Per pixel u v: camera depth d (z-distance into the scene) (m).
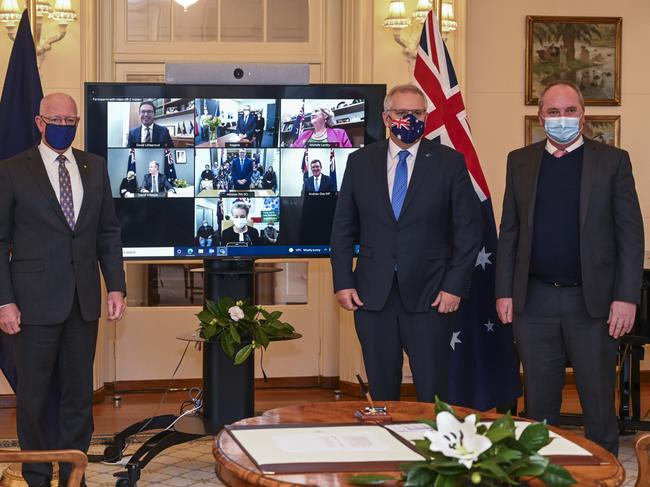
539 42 6.79
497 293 3.76
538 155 3.67
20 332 3.72
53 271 3.71
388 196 3.72
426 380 3.71
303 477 1.86
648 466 2.21
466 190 3.74
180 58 6.53
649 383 6.95
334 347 6.71
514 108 6.80
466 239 3.72
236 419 4.30
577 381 3.64
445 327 3.75
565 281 3.58
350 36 6.36
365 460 1.97
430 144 3.79
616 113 6.87
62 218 3.73
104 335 6.34
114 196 4.31
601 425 3.62
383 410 2.44
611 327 3.54
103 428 5.47
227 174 4.36
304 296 6.75
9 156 4.39
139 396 6.44
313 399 6.36
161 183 4.34
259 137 4.37
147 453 4.51
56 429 4.17
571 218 3.56
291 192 4.40
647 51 6.88
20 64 4.44
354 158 3.85
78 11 5.99
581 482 1.85
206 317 4.20
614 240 3.60
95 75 6.22
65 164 3.80
